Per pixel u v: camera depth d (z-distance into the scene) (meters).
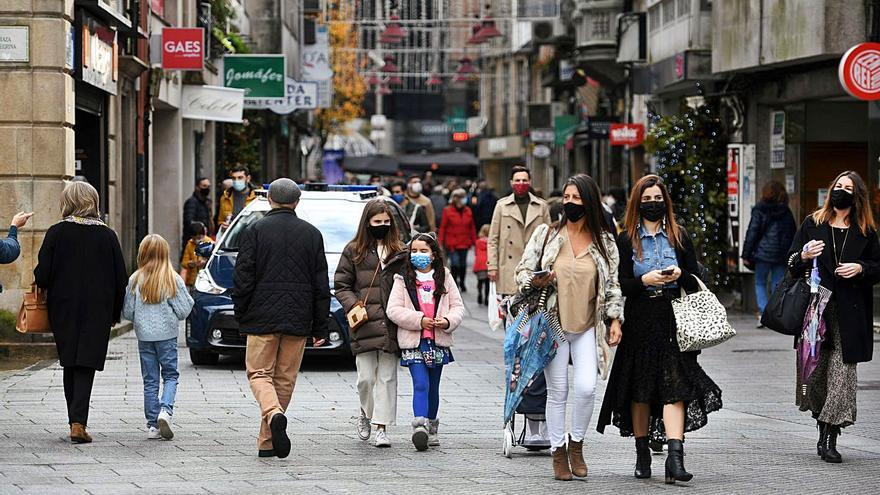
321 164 195.62
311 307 31.64
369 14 189.88
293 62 150.75
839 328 31.19
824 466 30.25
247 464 29.78
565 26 150.12
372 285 32.69
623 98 126.44
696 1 78.75
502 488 27.08
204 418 36.78
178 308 33.56
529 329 28.38
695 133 77.00
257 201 53.00
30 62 53.31
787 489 27.25
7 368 48.25
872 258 31.77
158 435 33.34
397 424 36.44
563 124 146.75
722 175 76.31
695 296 28.06
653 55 92.12
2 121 53.41
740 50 69.12
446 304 32.59
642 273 28.19
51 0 53.41
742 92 74.25
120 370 47.16
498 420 37.03
